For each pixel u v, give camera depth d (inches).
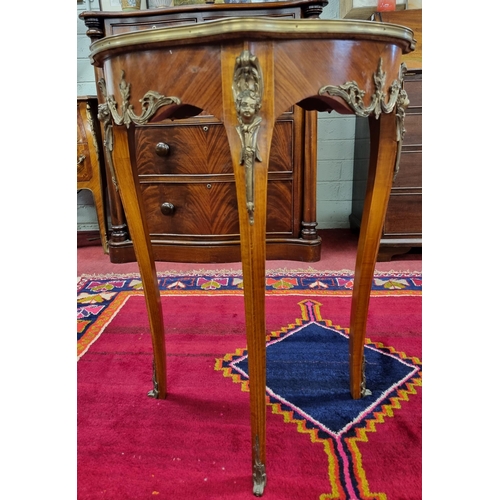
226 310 47.0
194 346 39.2
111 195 63.4
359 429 27.7
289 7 53.7
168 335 41.4
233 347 39.0
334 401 30.8
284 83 19.4
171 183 61.6
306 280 55.6
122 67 22.4
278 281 55.3
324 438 26.9
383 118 25.2
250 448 26.3
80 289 54.1
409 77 57.1
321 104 30.4
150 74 21.3
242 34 17.9
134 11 55.8
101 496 22.8
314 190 61.5
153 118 22.7
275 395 31.6
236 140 19.4
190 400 31.4
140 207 28.0
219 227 62.9
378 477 23.7
